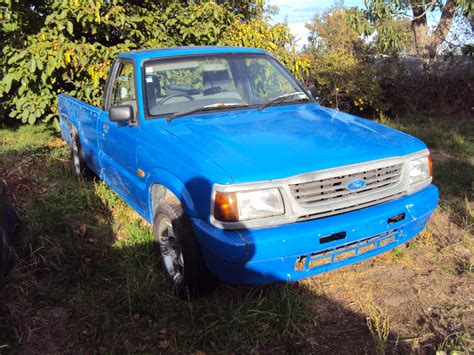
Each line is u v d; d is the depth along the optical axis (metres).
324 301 3.41
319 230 2.95
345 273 3.77
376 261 3.94
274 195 2.94
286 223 2.98
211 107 4.04
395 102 10.92
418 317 3.21
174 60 4.31
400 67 10.85
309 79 10.45
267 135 3.45
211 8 7.82
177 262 3.46
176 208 3.33
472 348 2.84
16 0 7.20
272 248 2.87
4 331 3.11
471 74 10.36
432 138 7.98
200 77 4.32
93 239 4.42
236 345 2.98
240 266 2.90
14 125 9.55
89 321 3.25
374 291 3.52
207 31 7.73
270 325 3.12
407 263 3.89
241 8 9.63
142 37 7.69
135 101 4.11
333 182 3.06
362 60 11.33
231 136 3.43
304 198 2.99
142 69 4.17
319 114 4.08
